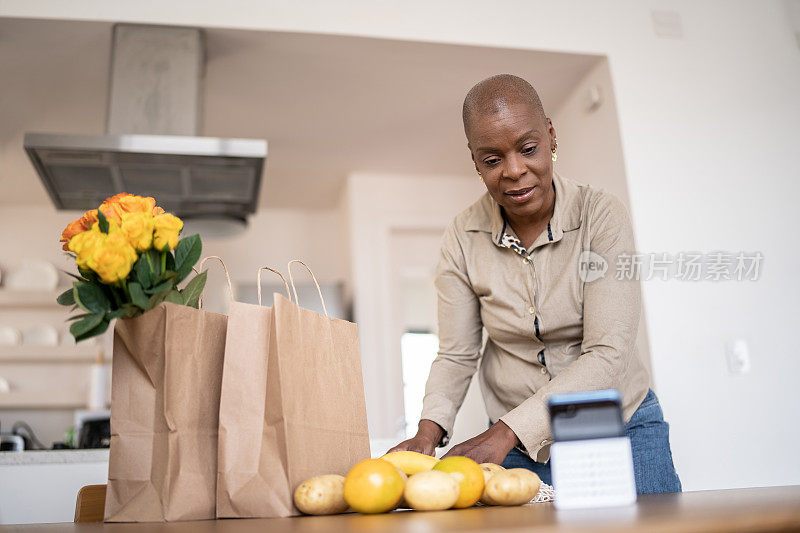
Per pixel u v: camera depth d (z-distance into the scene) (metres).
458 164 3.83
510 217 1.36
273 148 3.53
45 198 4.11
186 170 2.45
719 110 2.75
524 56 2.72
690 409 2.41
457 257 1.45
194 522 0.79
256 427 0.86
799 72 2.86
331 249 4.42
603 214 1.28
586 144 2.87
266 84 2.88
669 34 2.79
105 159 2.34
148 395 0.86
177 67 2.43
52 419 4.00
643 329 2.47
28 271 4.09
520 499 0.82
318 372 0.92
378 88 2.95
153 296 0.82
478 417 3.24
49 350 3.97
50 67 2.69
